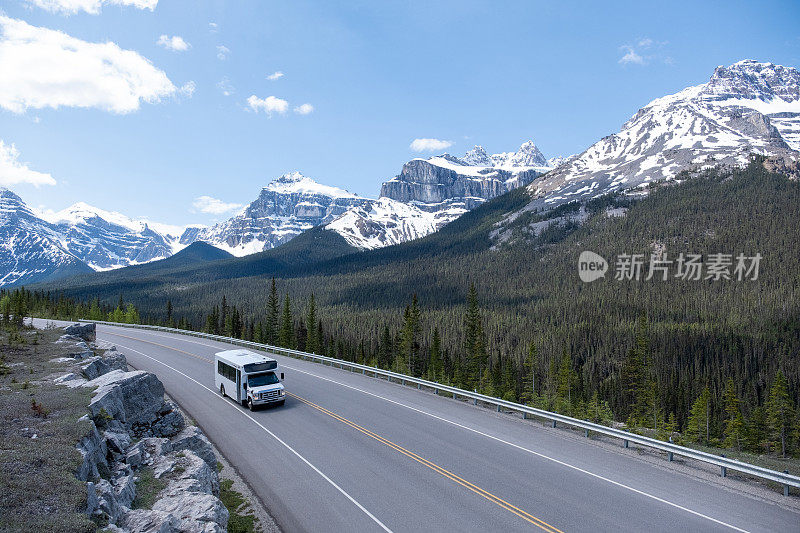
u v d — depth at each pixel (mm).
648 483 16766
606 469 18156
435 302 191375
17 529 8625
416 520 14391
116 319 113125
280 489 16875
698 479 17141
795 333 118312
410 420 25156
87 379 21391
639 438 19891
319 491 16641
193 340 59094
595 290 174500
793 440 65625
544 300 175875
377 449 20719
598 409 70062
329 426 24141
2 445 11766
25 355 25438
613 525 13750
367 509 15227
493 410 27531
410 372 79000
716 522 13844
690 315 141125
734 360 109500
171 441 17781
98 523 10109
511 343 132375
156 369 39344
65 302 120188
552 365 95188
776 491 15984
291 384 34312
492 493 16094
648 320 140625
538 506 15062
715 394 90062
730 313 137625
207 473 15547
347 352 107562
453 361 99875
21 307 41625
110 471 13484
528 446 20953
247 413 26672
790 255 167125
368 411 26984
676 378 96438
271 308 96375
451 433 22859
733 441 67562
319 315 179000
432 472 18062
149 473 14633
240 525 14242
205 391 32156
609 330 130500
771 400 69188
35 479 10398
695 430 72562
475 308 84250
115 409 16828
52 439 12453
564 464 18719
